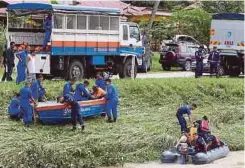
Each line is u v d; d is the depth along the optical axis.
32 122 22.27
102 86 25.02
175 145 20.34
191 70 47.06
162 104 28.59
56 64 30.33
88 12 31.08
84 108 23.03
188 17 58.56
